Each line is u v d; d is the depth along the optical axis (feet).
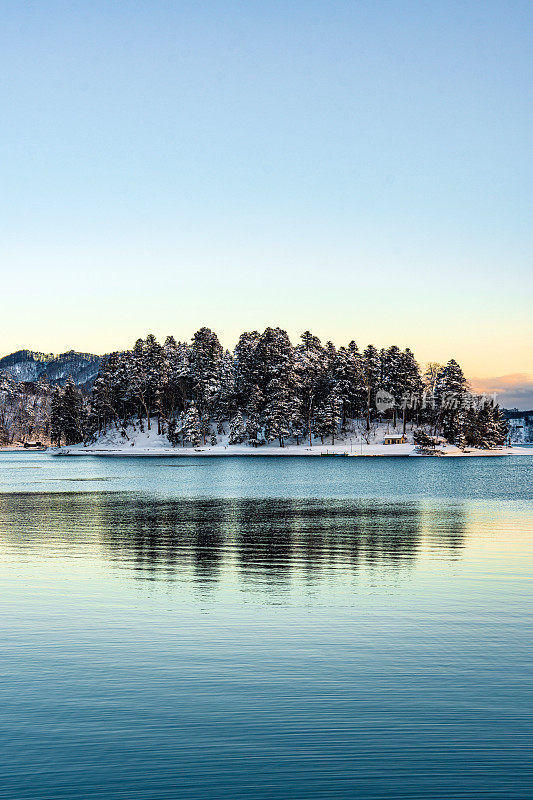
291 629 53.57
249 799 29.45
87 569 78.84
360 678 42.96
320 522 127.34
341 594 65.46
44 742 34.45
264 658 46.78
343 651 48.19
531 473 331.36
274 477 292.20
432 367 591.78
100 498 185.68
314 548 94.38
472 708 38.45
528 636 51.72
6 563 82.84
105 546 96.68
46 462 476.13
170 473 325.21
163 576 74.54
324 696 40.11
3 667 45.01
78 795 29.73
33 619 56.54
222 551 91.86
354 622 55.52
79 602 62.39
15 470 363.56
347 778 31.09
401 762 32.50
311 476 299.99
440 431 565.94
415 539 103.50
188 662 45.91
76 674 43.68
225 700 39.55
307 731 35.60
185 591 66.85
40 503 170.09
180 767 32.01
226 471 343.26
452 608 60.03
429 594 65.46
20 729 35.83
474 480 274.36
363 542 100.42
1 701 39.45
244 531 113.60
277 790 30.14
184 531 113.80
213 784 30.60
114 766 32.12
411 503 170.40
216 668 44.75
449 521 128.47
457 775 31.37
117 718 37.14
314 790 30.12
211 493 204.13
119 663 45.75
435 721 36.78
